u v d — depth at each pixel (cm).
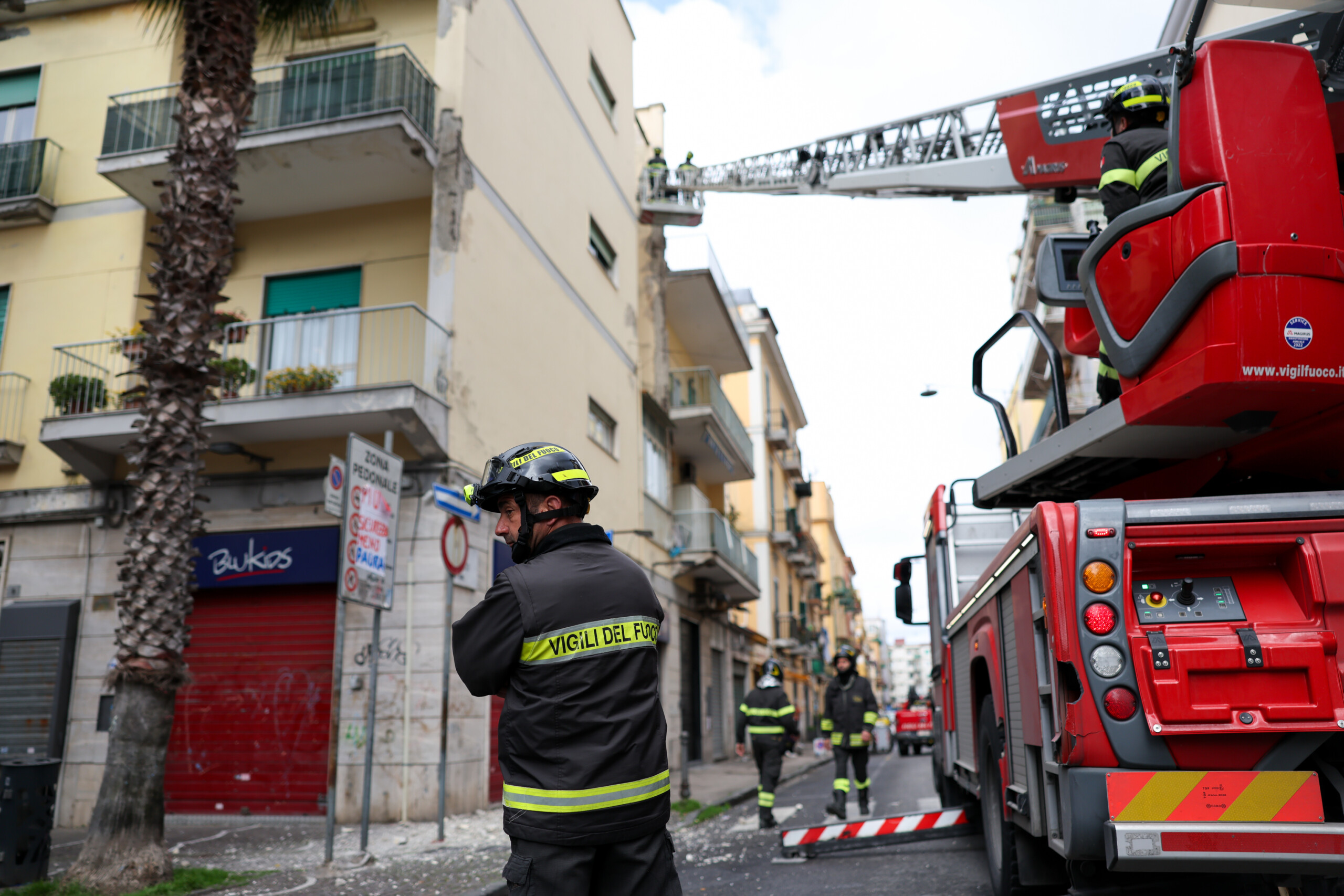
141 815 657
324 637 1162
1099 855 330
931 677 964
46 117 1443
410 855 801
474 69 1346
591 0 1944
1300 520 340
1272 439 389
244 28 797
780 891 625
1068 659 339
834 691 996
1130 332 395
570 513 250
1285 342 342
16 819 623
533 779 218
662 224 2191
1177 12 845
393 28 1379
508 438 1357
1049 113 784
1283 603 339
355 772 1098
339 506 750
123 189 1316
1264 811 317
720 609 2398
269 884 666
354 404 1103
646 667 232
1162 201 376
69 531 1253
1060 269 481
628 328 2036
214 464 1227
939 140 1036
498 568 1253
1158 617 341
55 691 1195
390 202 1351
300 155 1232
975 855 718
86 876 631
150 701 675
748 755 2691
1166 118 430
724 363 2819
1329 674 320
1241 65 362
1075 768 337
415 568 1138
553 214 1627
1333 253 349
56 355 1333
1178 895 388
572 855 212
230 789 1141
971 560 823
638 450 2005
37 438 1316
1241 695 323
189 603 709
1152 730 321
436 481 1159
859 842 716
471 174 1312
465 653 228
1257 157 355
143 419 723
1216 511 343
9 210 1371
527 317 1470
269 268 1362
